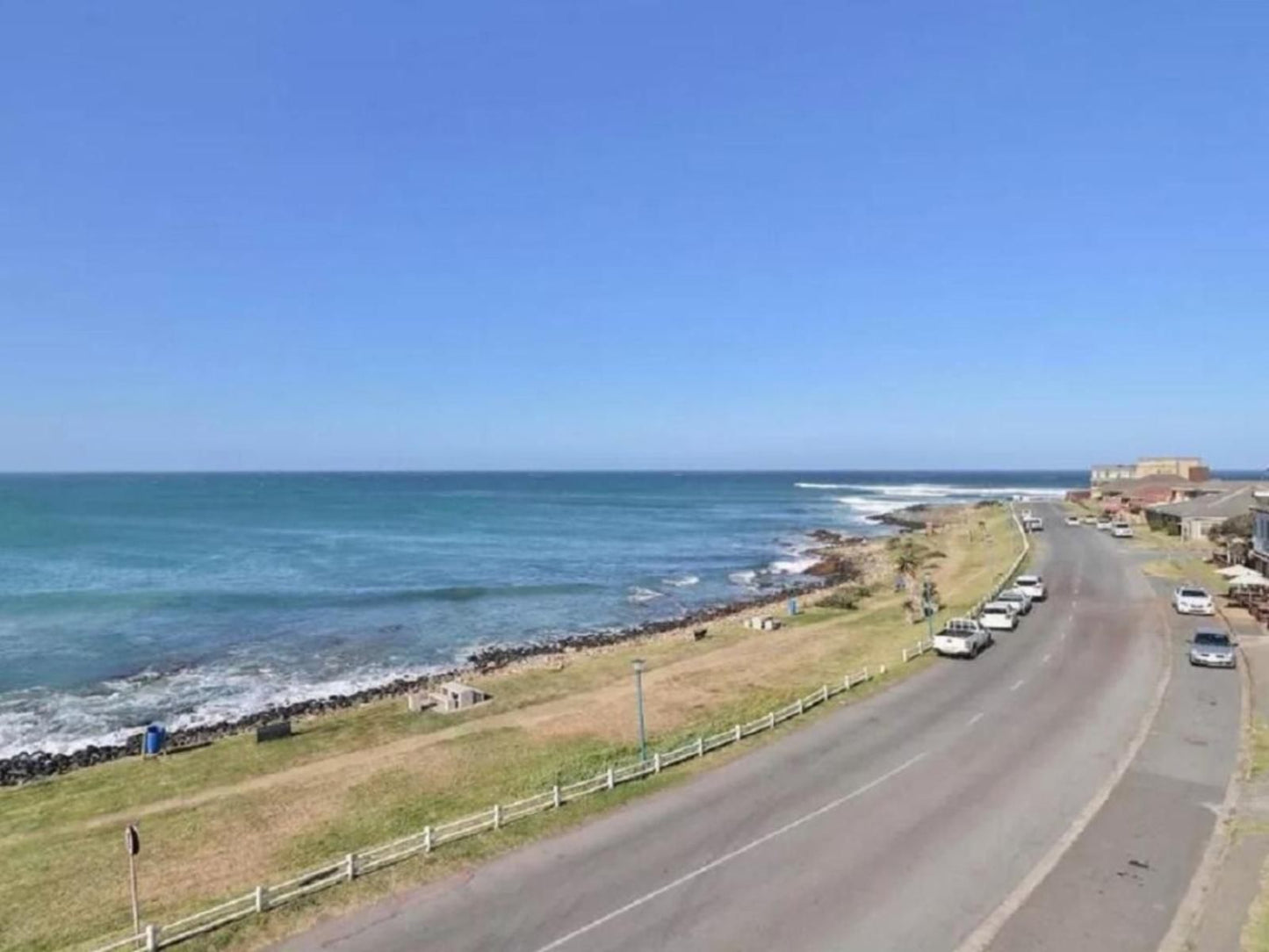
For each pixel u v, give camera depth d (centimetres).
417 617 6006
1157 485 12144
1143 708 2933
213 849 2094
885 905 1644
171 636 5284
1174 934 1516
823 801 2173
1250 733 2638
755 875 1781
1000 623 4350
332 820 2242
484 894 1725
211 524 12731
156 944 1573
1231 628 4272
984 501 16788
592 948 1515
